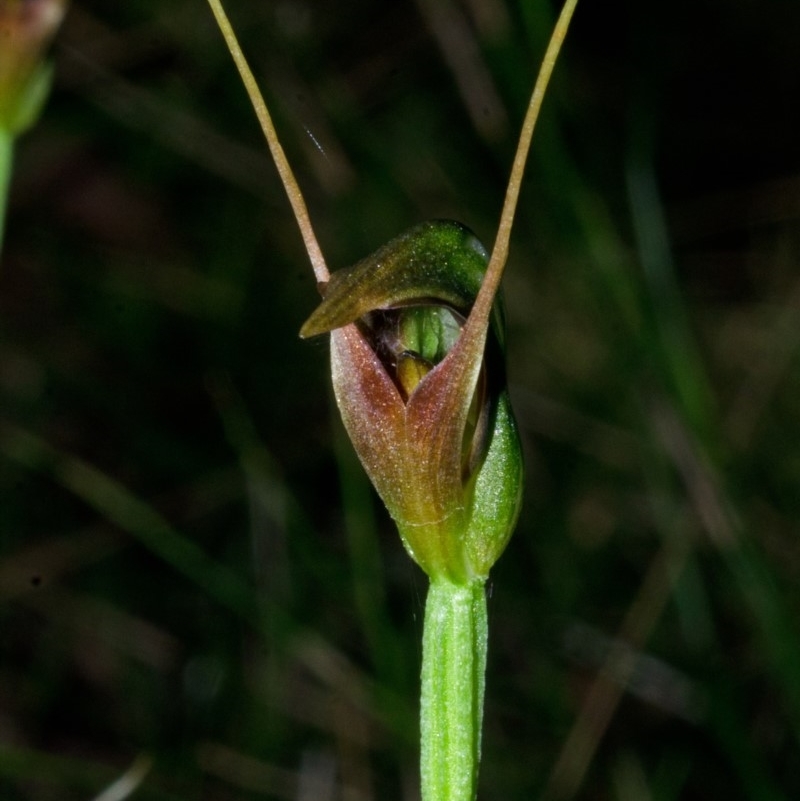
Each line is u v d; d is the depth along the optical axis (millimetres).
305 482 372
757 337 405
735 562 254
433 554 170
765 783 249
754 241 444
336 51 437
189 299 406
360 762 288
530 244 411
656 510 305
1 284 406
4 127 192
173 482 370
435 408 168
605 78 457
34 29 191
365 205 412
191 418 386
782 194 445
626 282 273
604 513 361
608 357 379
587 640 315
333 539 358
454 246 167
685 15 476
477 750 171
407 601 324
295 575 316
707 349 412
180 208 428
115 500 283
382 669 265
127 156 430
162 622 334
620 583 350
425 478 169
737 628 318
